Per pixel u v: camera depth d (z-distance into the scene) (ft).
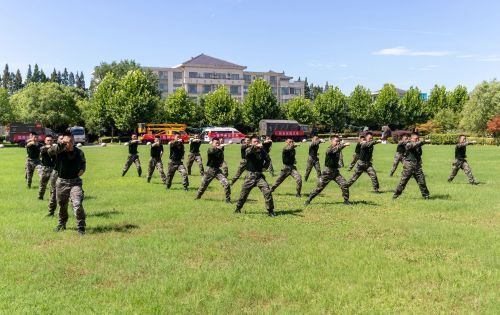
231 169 71.36
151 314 15.90
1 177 60.34
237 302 17.07
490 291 18.08
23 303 16.88
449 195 43.70
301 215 34.32
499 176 60.90
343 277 19.76
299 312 16.15
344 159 93.35
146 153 109.91
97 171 67.97
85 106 233.96
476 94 186.39
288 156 44.14
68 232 28.40
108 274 20.29
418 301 17.22
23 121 205.87
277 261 22.18
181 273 20.30
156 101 208.54
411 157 41.42
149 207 37.52
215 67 317.01
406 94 266.98
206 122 246.06
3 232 28.32
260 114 233.14
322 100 256.52
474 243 25.49
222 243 25.68
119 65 273.54
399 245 25.27
